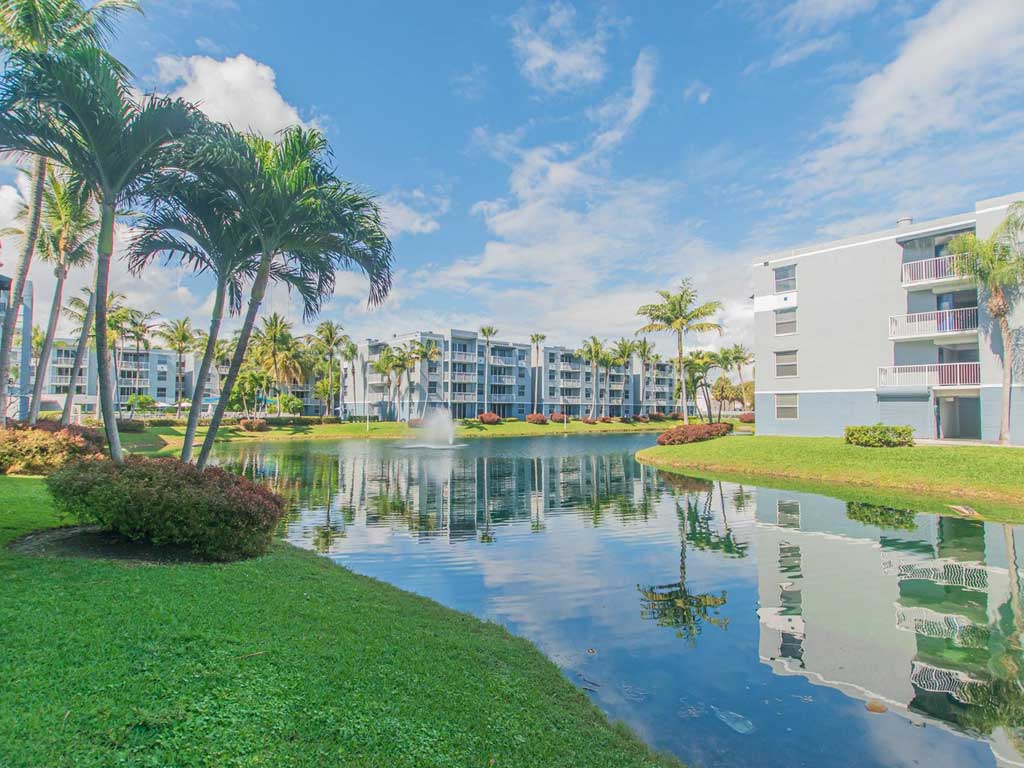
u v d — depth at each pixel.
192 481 7.84
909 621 6.82
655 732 4.47
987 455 18.20
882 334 25.33
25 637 3.92
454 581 8.62
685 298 36.06
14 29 11.06
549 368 87.62
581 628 6.69
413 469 26.08
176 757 2.82
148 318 61.97
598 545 11.02
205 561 7.17
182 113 8.15
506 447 42.72
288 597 5.93
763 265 29.55
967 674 5.45
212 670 3.79
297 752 3.05
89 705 3.15
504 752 3.55
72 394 21.64
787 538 11.41
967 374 22.77
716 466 24.67
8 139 7.65
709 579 8.69
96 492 7.00
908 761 4.11
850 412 26.17
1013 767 4.03
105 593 5.10
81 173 8.36
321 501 16.75
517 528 12.76
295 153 9.46
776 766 4.04
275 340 67.88
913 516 13.43
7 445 14.07
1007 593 7.79
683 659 5.84
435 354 72.75
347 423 67.62
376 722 3.53
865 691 5.16
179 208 9.55
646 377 101.12
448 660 4.94
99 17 11.88
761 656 5.90
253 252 10.27
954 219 23.27
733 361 63.69
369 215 9.75
